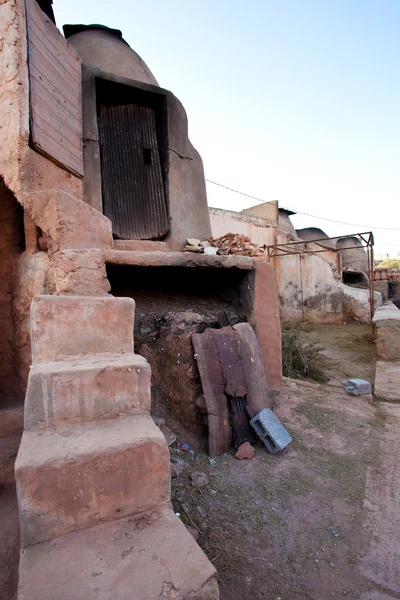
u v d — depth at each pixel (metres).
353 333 10.92
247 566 2.02
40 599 1.14
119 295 4.28
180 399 3.42
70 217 2.93
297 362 6.27
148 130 5.38
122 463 1.49
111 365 1.80
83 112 4.54
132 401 1.82
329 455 3.21
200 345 3.37
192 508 2.46
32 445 1.49
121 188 5.05
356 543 2.21
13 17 3.15
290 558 2.09
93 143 4.61
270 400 3.91
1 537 1.87
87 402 1.73
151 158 5.32
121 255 3.26
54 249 2.81
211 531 2.26
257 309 4.46
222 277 4.93
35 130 3.35
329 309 13.77
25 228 3.25
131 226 5.06
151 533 1.43
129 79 4.99
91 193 4.55
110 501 1.47
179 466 2.91
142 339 3.74
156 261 3.54
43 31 3.61
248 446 3.17
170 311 4.20
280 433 3.28
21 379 3.19
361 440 3.50
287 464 3.04
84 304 2.15
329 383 5.77
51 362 1.91
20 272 3.25
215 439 3.16
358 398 4.65
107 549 1.35
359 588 1.90
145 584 1.21
